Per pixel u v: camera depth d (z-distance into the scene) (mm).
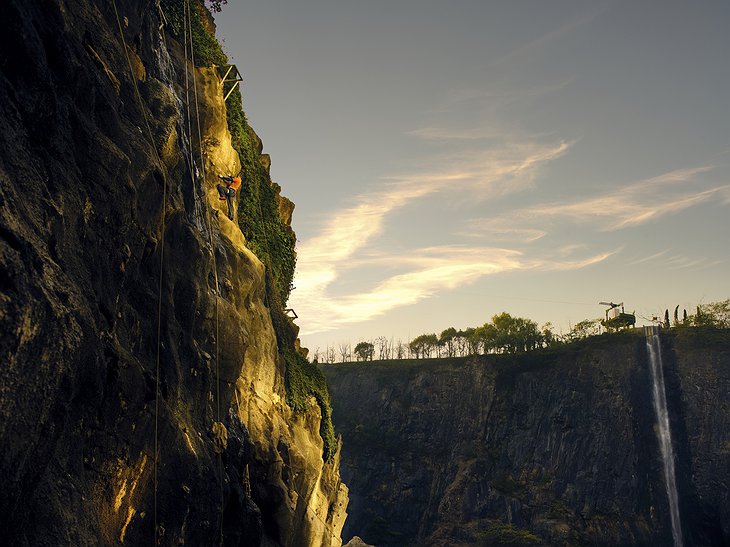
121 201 13273
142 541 14227
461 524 121312
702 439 114000
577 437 123625
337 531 49531
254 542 23078
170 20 28266
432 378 146250
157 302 15641
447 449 135875
